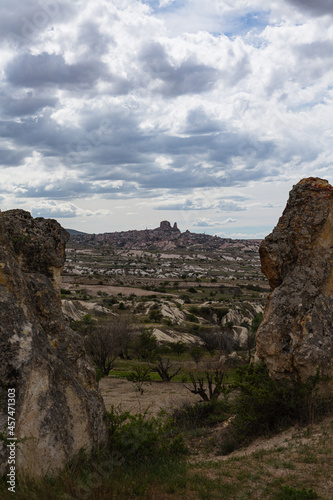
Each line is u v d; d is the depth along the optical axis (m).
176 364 42.06
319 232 13.34
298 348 12.09
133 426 9.96
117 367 42.50
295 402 11.59
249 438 11.95
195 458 11.16
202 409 17.20
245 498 6.66
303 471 7.73
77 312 75.06
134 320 68.56
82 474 7.11
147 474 7.89
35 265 9.25
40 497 5.70
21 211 9.73
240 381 12.88
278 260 13.36
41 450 6.97
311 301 12.73
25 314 7.60
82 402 8.26
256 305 111.06
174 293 137.75
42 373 7.30
